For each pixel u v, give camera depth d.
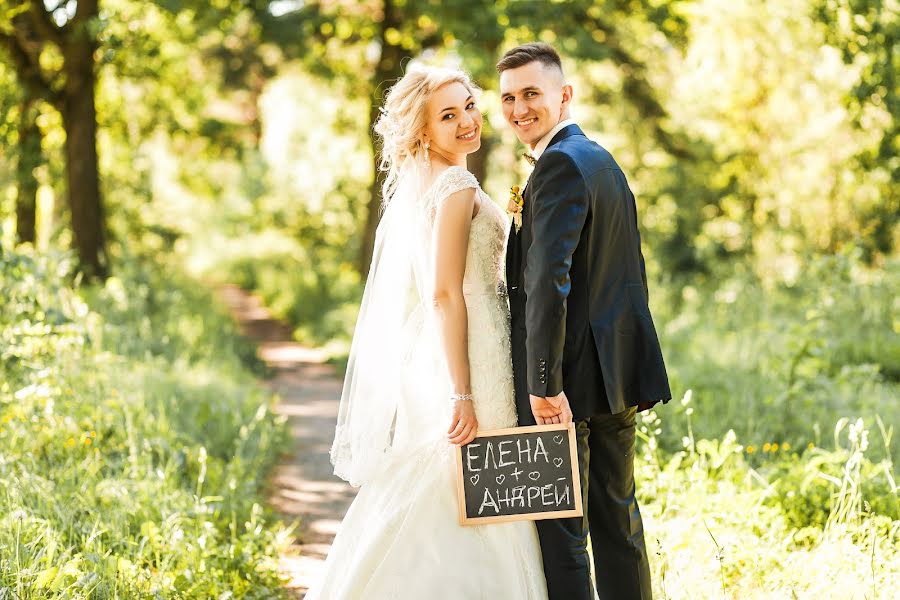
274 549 5.73
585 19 16.86
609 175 3.67
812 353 8.56
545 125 3.84
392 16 19.08
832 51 15.04
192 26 19.45
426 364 3.92
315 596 3.98
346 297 21.52
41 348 7.97
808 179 17.69
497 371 3.80
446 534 3.74
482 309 3.81
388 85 19.36
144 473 6.07
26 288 8.33
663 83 20.12
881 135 12.64
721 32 16.58
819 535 4.86
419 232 3.91
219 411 8.37
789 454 6.55
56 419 6.51
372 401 4.00
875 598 4.13
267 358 16.56
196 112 23.48
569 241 3.46
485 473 3.66
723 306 13.48
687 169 20.47
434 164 3.97
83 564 4.50
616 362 3.70
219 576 4.95
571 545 3.74
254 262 31.78
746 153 19.09
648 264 18.58
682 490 5.45
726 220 20.22
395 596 3.72
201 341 14.42
